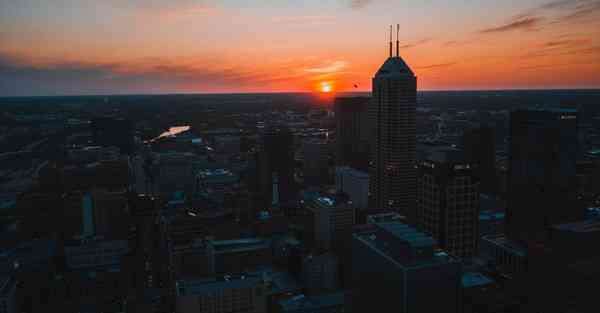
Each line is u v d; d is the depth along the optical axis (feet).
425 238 595.47
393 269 578.66
